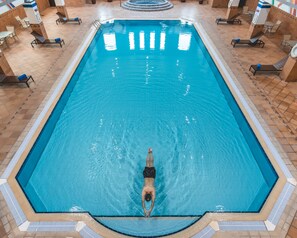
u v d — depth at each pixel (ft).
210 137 24.02
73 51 37.04
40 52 36.91
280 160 19.03
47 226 14.92
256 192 19.12
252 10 58.34
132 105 28.12
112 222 16.30
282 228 14.71
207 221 15.35
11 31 40.42
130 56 39.52
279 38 42.22
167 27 52.42
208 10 60.64
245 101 25.53
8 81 27.55
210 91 30.76
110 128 25.04
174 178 20.13
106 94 30.01
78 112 27.02
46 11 59.00
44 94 26.78
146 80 32.94
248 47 38.68
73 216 15.64
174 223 16.21
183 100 29.04
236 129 24.99
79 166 21.13
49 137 23.62
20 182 18.29
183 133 24.45
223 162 21.57
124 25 53.01
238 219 15.40
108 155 22.15
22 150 19.94
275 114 23.73
